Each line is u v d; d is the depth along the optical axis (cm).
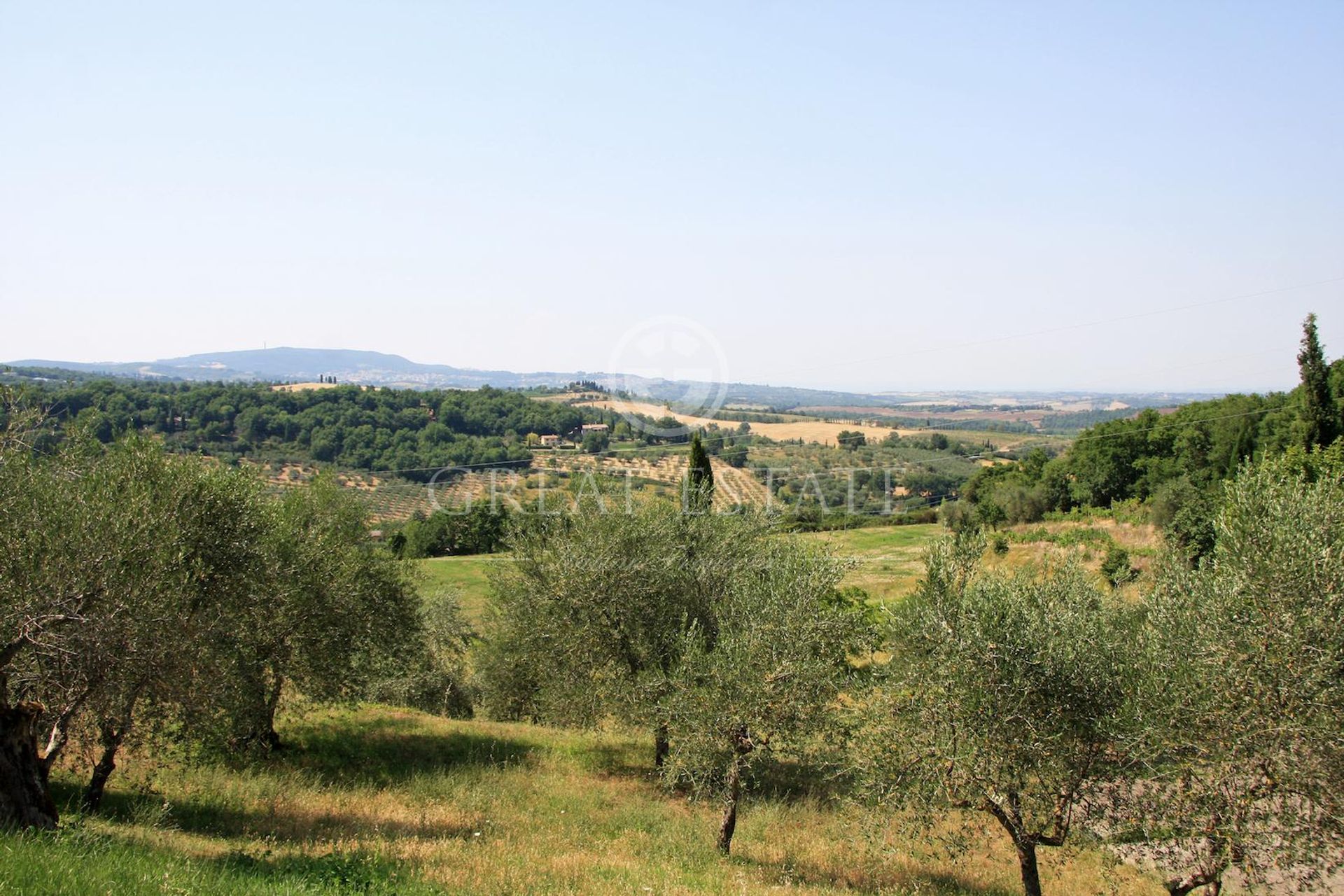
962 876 1414
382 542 2284
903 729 1227
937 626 1233
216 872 921
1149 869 1436
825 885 1321
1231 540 1182
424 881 1052
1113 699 1155
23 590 1027
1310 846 1006
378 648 2097
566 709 2016
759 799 1825
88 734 1234
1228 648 1071
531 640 2148
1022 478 5616
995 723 1153
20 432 1132
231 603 1413
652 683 1816
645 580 1977
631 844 1472
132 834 1088
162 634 1159
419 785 1770
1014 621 1195
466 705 3219
